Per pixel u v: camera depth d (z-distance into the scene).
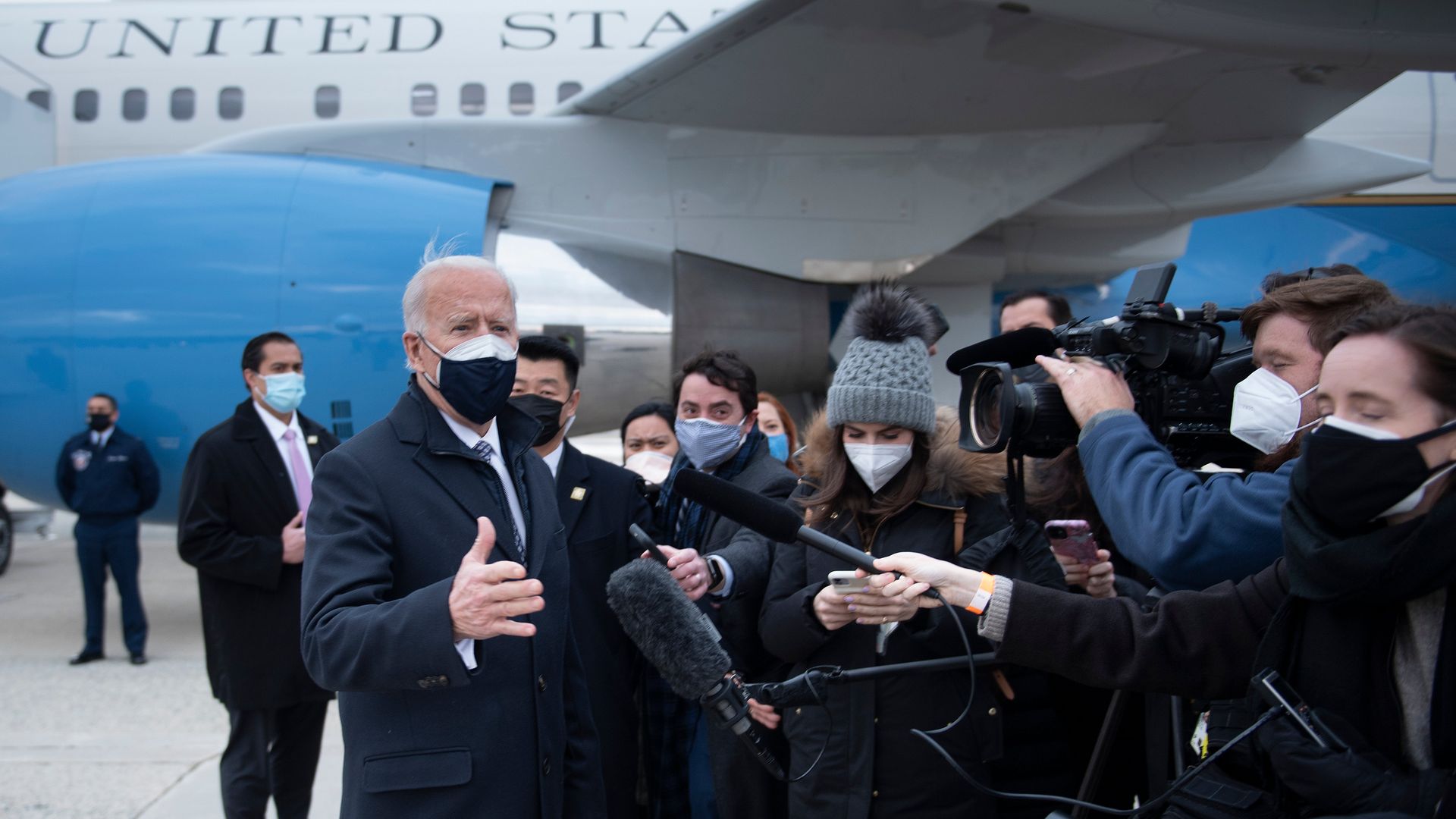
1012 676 2.06
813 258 5.80
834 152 5.79
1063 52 4.91
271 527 2.98
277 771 3.02
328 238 5.27
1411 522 1.08
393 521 1.55
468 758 1.50
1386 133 7.39
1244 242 7.36
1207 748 1.57
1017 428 1.66
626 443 3.08
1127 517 1.53
